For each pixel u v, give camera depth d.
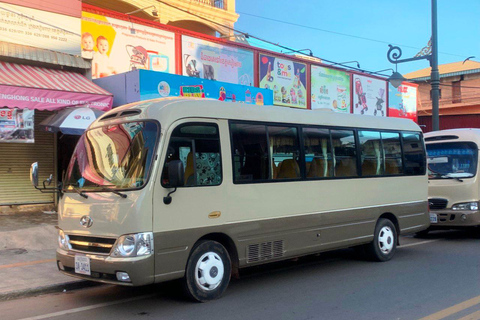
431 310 5.66
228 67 15.97
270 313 5.61
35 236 9.63
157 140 5.66
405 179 9.36
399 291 6.59
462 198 11.04
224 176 6.27
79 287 6.97
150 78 11.61
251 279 7.41
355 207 8.23
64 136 13.09
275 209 6.89
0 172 11.83
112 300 6.30
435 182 11.48
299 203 7.26
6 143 11.95
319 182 7.61
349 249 10.05
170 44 14.27
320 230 7.57
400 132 9.48
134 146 5.81
